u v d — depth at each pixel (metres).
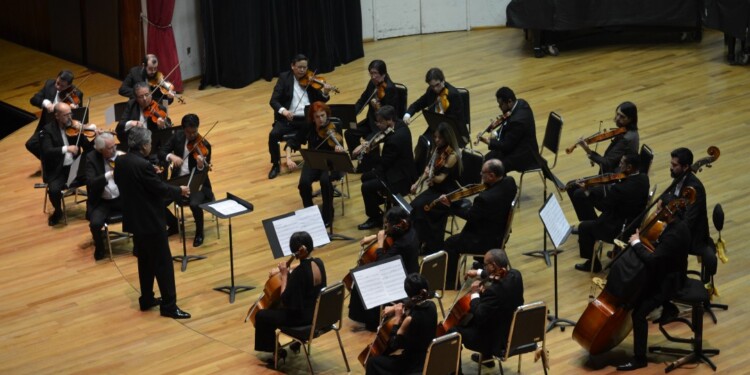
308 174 10.91
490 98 14.57
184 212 11.51
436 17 18.31
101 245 10.43
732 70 15.15
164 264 9.18
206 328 9.09
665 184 11.40
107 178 10.28
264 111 14.62
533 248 10.22
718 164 11.84
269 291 8.40
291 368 8.39
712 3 15.52
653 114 13.55
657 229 8.17
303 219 8.72
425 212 9.80
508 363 8.33
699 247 8.69
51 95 12.35
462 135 11.01
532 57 16.47
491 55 16.77
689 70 15.28
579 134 12.98
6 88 15.94
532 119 10.84
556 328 8.76
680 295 8.03
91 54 16.67
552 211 8.52
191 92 15.68
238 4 15.35
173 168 10.46
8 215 11.53
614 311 8.00
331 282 9.73
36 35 17.89
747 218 10.48
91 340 8.96
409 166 10.55
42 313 9.47
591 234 9.51
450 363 7.22
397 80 15.74
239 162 12.72
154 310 9.45
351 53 16.95
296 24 16.08
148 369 8.44
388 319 7.60
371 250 8.77
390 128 10.48
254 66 15.91
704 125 13.05
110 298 9.71
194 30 16.03
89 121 14.23
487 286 7.92
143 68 12.76
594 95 14.43
